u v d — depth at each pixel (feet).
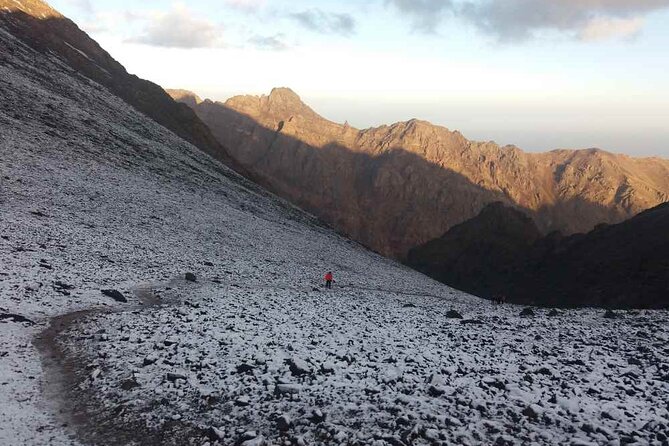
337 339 58.18
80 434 34.96
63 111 230.48
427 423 34.04
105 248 113.50
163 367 45.37
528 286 374.63
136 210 161.89
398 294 153.07
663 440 31.81
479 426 33.86
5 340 51.21
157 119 353.72
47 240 103.86
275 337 56.80
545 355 53.26
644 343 59.88
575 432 33.14
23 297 66.69
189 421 36.14
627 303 256.93
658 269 272.10
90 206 146.92
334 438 32.78
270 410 37.01
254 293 99.96
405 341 58.80
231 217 210.79
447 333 65.62
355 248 289.53
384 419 35.06
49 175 158.61
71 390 41.68
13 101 207.00
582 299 291.17
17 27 314.76
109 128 248.93
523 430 33.35
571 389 40.98
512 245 519.60
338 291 131.03
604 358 52.03
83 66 339.57
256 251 170.09
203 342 52.60
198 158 307.37
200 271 119.34
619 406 37.45
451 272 500.74
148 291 88.48
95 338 54.13
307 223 297.53
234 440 33.35
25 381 42.52
